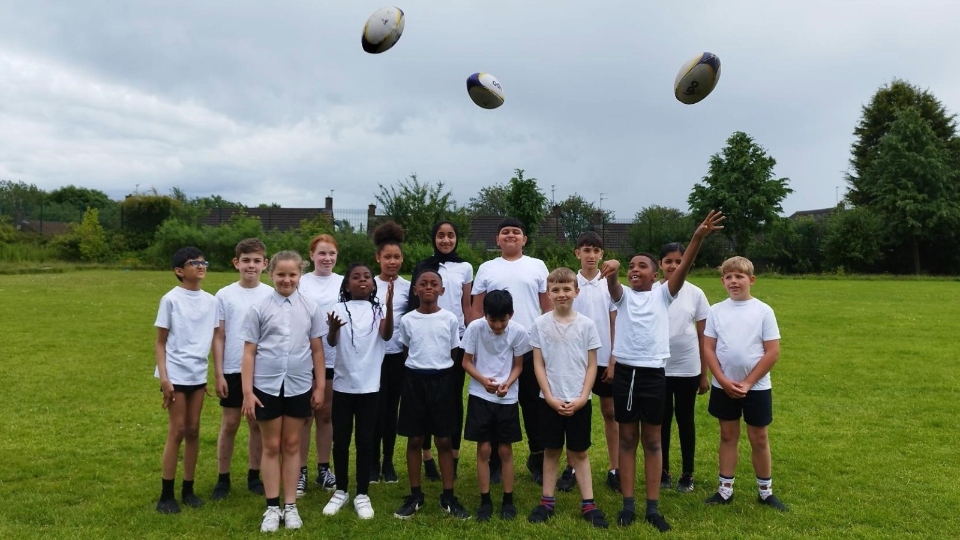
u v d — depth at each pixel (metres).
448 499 4.54
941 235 38.66
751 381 4.54
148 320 13.60
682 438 5.09
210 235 32.25
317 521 4.35
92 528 4.15
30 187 60.97
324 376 4.61
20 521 4.27
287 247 30.56
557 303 4.50
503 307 4.46
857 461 5.62
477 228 41.25
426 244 27.88
